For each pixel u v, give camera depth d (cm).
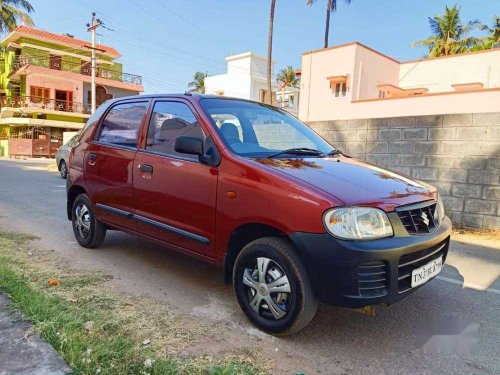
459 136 712
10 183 1252
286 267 296
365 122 845
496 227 680
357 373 269
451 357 293
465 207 711
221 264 345
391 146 805
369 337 319
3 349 253
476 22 3569
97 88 4372
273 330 308
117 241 563
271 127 427
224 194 334
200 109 382
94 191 486
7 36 4006
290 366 273
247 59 3238
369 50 1861
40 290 367
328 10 2781
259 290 315
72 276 417
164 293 388
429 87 1898
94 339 280
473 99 1319
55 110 3906
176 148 353
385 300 280
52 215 741
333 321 344
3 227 630
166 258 496
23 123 3788
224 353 283
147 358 263
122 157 443
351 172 340
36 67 3791
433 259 324
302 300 289
